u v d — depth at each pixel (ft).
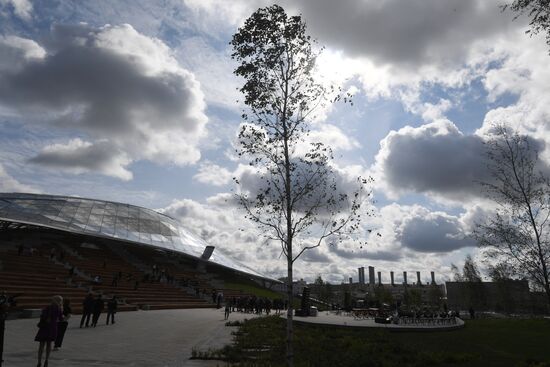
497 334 81.71
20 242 183.11
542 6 28.43
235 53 36.88
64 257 160.25
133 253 242.99
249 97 35.81
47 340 33.86
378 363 42.14
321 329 78.28
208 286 212.43
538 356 51.80
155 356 42.65
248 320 94.27
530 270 43.55
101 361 38.42
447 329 87.20
